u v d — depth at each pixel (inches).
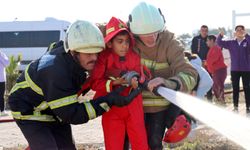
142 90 143.7
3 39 1168.2
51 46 147.6
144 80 139.4
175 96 115.3
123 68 142.6
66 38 132.9
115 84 139.6
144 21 138.5
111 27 139.9
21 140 344.5
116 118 143.3
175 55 147.6
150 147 152.6
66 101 130.6
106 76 143.6
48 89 132.0
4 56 478.3
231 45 445.7
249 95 444.5
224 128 65.2
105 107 135.6
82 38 129.0
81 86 140.3
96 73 142.0
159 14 141.6
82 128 395.2
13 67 703.1
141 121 143.0
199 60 280.8
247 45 439.8
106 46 142.2
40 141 139.7
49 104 133.0
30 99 141.7
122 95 140.6
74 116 131.5
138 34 140.4
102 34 138.6
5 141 341.7
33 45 1160.8
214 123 68.5
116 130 143.1
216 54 481.7
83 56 131.5
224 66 484.1
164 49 147.6
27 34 1163.3
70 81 131.9
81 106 132.6
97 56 136.9
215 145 260.2
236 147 252.8
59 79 130.0
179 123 144.0
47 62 134.0
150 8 140.7
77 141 326.3
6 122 458.3
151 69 149.5
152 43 143.8
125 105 136.7
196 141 269.9
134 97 136.6
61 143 149.6
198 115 77.0
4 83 486.6
